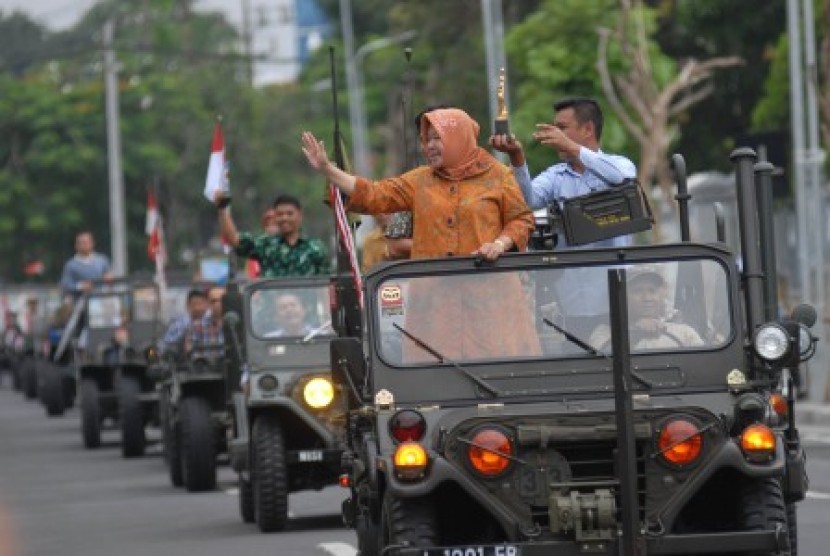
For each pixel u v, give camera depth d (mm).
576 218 23297
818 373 59750
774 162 54562
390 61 153500
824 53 57812
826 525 30734
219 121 37531
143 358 55844
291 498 40219
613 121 73125
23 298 122438
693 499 21609
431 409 21609
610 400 21672
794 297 71250
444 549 20438
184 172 150125
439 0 125188
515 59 76750
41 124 146500
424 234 22844
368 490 22078
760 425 20562
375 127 164250
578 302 22203
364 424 22953
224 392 43344
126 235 148375
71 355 74062
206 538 33344
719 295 22281
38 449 61156
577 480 20656
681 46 91125
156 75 154250
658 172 64562
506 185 22891
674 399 21531
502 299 22156
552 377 21906
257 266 43500
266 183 154750
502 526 20547
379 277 22188
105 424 72812
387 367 21938
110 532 35438
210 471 42969
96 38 177875
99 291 64375
